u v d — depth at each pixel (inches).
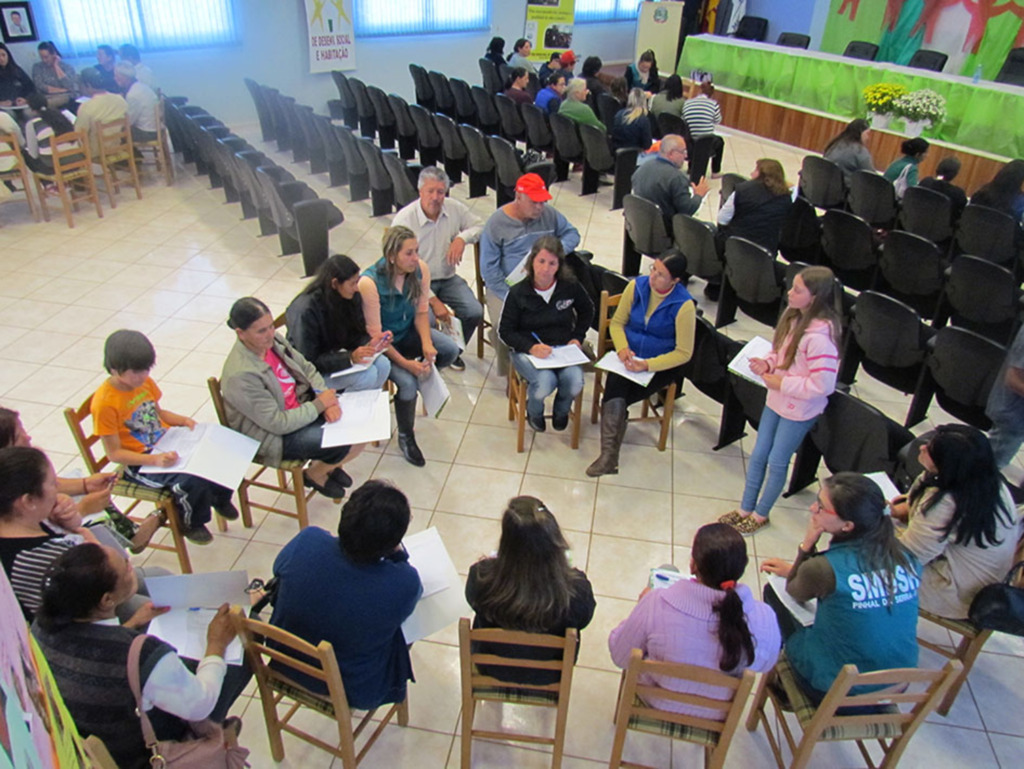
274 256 222.8
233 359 110.1
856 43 384.2
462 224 161.5
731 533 74.3
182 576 80.4
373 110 329.1
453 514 128.5
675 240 194.1
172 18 328.2
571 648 74.5
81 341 174.6
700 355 138.3
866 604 78.2
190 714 67.3
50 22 297.7
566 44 449.1
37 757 32.5
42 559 75.4
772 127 364.2
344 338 128.1
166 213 251.6
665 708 79.7
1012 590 86.0
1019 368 119.3
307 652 71.5
